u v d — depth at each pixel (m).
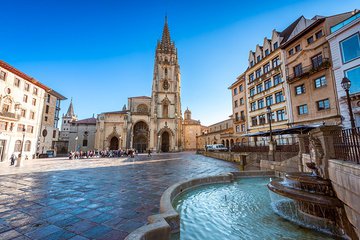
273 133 21.50
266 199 7.94
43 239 3.83
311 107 22.78
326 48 21.25
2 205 6.09
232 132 49.50
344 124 18.77
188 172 14.42
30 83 37.44
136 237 3.22
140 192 7.95
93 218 5.01
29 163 24.08
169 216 4.50
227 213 6.25
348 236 5.01
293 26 30.08
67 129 90.12
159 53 68.25
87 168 17.42
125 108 80.00
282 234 4.89
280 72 27.69
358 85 17.83
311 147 8.49
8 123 31.92
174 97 64.94
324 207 5.80
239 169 16.47
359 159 5.16
